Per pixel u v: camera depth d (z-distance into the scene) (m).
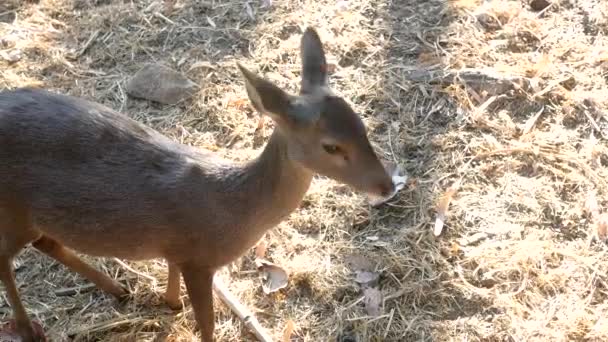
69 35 3.75
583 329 3.06
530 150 3.37
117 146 2.88
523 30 3.66
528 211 3.27
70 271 3.20
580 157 3.36
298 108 2.77
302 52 2.87
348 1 3.79
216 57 3.67
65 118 2.88
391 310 3.11
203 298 2.95
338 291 3.15
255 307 3.14
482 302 3.11
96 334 3.09
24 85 3.61
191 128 3.50
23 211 2.91
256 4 3.80
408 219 3.28
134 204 2.86
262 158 2.86
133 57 3.68
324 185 3.33
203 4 3.81
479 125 3.45
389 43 3.67
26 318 3.06
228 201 2.86
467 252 3.20
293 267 3.19
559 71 3.55
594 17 3.67
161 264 3.21
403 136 3.44
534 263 3.16
